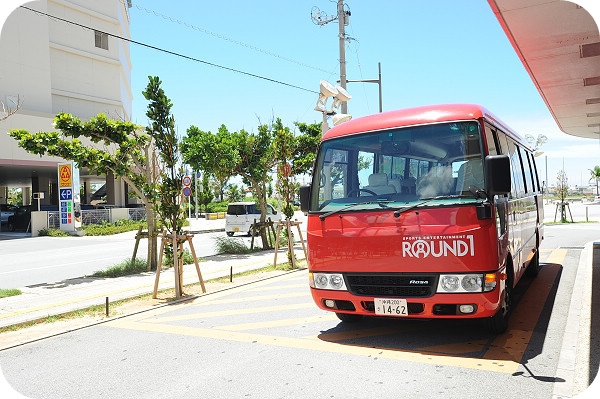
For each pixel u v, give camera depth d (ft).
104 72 126.82
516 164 27.02
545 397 14.07
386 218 18.53
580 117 41.55
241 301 29.22
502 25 21.85
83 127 43.09
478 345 18.90
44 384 16.72
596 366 16.14
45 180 138.31
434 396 14.30
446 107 19.63
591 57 26.00
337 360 17.74
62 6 116.26
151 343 21.07
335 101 52.42
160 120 31.40
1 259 58.44
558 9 20.16
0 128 90.94
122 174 44.32
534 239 32.37
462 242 17.29
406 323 22.57
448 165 18.49
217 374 16.89
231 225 83.25
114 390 15.90
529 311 24.06
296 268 41.63
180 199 31.55
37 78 104.99
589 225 78.54
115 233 99.45
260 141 56.90
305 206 20.88
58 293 34.30
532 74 29.04
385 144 19.77
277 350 19.21
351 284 19.21
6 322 24.95
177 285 30.66
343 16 66.08
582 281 30.60
